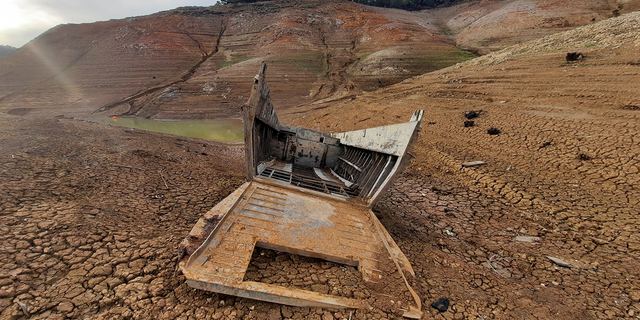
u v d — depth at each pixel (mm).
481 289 3445
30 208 3930
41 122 11789
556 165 7594
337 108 23031
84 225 3766
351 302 2814
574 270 3865
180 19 60062
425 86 20984
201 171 7355
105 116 26719
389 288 3094
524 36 39062
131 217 4254
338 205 4703
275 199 4395
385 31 50781
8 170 5031
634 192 5816
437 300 3119
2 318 2359
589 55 14852
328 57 43688
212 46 51969
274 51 44625
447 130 12195
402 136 4797
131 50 46812
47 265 3002
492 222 5629
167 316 2596
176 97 30781
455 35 53219
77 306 2600
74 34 56750
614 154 7164
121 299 2740
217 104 29031
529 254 4355
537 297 3303
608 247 4402
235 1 83750
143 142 10672
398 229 5246
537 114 10914
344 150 9211
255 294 2689
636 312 3008
